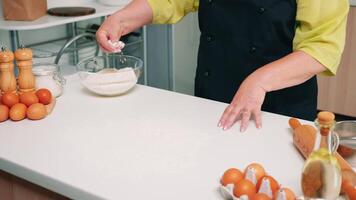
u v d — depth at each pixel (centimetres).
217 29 141
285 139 105
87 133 109
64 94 138
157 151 99
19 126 114
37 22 203
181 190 83
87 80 135
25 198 103
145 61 288
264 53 135
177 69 312
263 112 123
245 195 75
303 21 120
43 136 108
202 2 143
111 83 133
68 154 98
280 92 137
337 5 114
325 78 310
